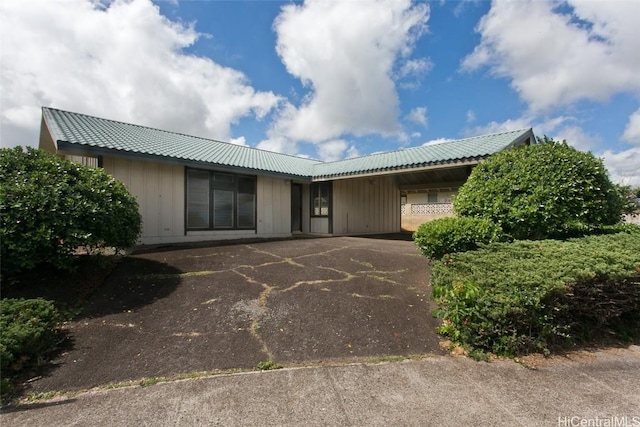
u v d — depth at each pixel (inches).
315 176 450.0
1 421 80.5
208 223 358.6
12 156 173.2
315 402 88.1
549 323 118.1
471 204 218.4
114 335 129.1
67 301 161.3
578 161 199.8
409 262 258.1
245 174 390.9
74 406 86.4
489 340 116.7
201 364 108.4
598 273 126.9
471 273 135.8
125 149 279.7
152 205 315.3
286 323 141.3
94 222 178.4
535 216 192.4
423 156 375.2
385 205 573.6
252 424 78.9
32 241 156.8
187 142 424.8
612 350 123.8
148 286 187.0
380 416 82.1
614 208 215.9
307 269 230.4
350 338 128.2
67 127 303.9
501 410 85.0
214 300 167.5
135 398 89.7
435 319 146.3
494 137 369.4
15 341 101.7
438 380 99.6
